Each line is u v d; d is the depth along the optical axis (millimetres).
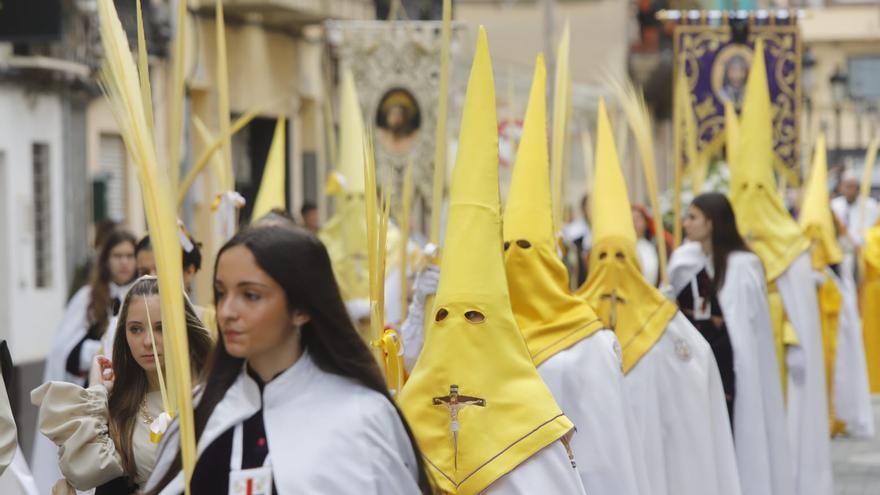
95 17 44156
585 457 15312
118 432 11867
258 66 52844
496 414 12766
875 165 82000
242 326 9148
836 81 64938
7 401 12219
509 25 84125
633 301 18188
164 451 9469
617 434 15352
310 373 9398
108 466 11602
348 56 37688
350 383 9430
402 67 37469
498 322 12844
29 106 43219
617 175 18328
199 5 47500
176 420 9469
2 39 30469
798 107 36531
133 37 34594
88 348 19844
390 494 9328
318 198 58031
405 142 37344
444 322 12898
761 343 21578
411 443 9586
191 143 34625
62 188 44906
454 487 12711
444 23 14648
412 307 16578
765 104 25234
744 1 80688
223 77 14320
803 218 32719
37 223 44531
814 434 24203
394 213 29547
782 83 36594
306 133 57625
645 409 17859
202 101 48812
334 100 58938
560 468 12797
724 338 21156
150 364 12008
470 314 12867
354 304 24297
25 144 43219
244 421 9328
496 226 12922
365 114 37312
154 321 11992
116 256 20047
